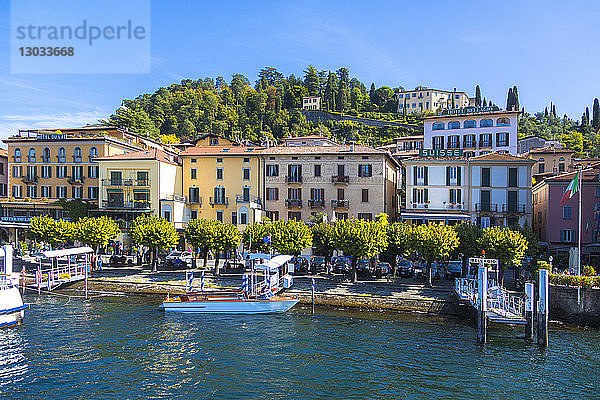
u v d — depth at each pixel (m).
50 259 66.88
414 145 111.06
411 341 37.72
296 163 76.00
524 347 36.38
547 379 30.50
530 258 60.66
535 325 42.03
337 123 180.62
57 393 28.33
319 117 187.25
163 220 61.31
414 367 32.34
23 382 29.73
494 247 48.88
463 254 53.59
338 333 39.97
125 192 78.94
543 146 116.81
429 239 49.06
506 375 31.05
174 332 40.34
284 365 32.78
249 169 77.88
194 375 31.11
